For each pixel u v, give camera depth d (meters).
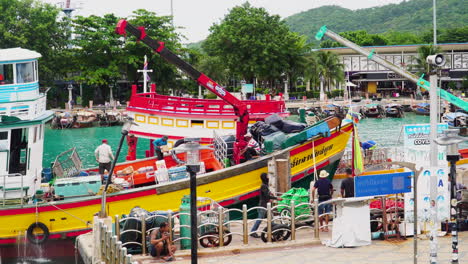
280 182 21.55
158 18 88.56
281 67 91.44
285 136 23.00
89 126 75.69
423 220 17.55
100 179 21.33
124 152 51.56
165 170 22.77
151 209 20.84
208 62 92.62
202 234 17.20
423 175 17.44
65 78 87.75
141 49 86.19
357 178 16.20
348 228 16.67
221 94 24.20
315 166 23.17
